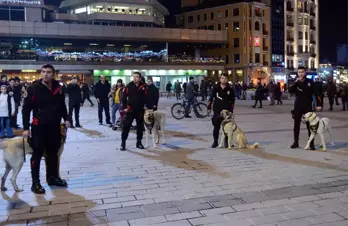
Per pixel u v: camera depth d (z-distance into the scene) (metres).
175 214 4.63
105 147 9.13
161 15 66.00
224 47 63.59
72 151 8.62
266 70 63.41
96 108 22.78
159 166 7.11
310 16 72.56
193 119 15.84
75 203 5.09
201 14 66.81
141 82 8.90
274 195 5.32
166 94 42.00
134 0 58.31
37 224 4.39
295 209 4.75
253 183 5.93
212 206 4.89
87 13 58.44
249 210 4.73
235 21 61.59
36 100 5.58
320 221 4.36
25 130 5.57
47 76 5.61
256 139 10.19
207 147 9.04
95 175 6.51
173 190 5.61
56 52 48.56
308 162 7.35
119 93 12.92
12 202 5.16
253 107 22.95
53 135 5.75
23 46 50.03
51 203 5.10
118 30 54.47
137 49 61.19
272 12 64.69
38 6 54.09
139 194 5.44
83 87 24.69
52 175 5.93
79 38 52.44
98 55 50.47
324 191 5.50
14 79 12.91
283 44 67.12
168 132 11.73
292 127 12.75
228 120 8.77
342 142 9.58
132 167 7.05
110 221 4.45
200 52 67.31
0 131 10.82
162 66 53.09
